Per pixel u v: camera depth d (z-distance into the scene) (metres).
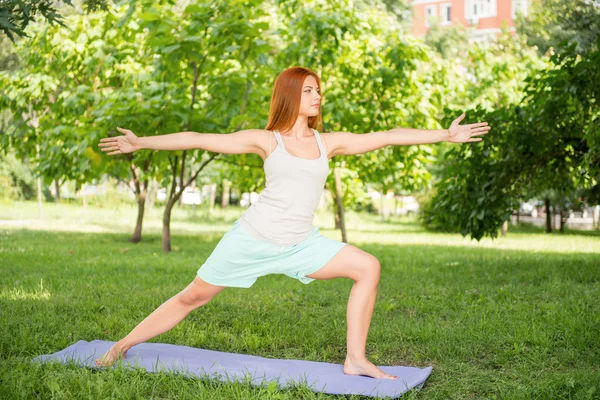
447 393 3.59
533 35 18.92
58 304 6.06
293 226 3.71
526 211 35.97
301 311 6.03
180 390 3.48
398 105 13.62
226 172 17.80
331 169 15.25
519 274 8.73
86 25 13.59
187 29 10.11
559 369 4.02
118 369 3.77
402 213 36.06
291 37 13.34
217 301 6.43
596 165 8.67
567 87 8.15
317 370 3.93
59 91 14.65
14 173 30.45
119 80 14.27
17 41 14.58
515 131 8.81
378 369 3.77
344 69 13.68
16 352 4.33
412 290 7.42
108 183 27.31
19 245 12.75
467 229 9.41
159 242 14.45
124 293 6.89
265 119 10.91
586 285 7.66
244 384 3.59
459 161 9.44
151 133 10.40
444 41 29.19
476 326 5.15
